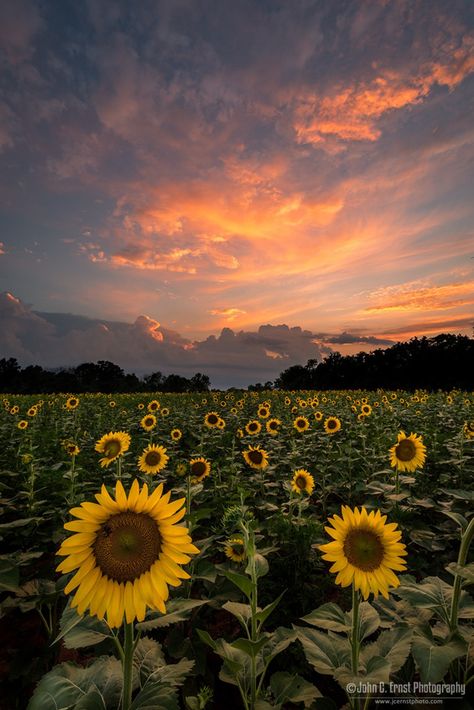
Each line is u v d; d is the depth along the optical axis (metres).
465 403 16.70
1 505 6.39
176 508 1.90
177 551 1.86
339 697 3.21
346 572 2.38
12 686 3.36
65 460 8.62
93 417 17.88
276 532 4.85
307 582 4.45
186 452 11.24
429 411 15.97
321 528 4.84
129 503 1.93
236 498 5.87
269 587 4.20
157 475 8.03
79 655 3.60
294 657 3.52
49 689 2.14
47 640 3.75
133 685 2.20
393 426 12.16
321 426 13.09
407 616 2.90
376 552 2.35
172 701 1.94
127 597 1.80
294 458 8.59
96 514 1.88
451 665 2.72
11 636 4.02
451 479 7.34
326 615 2.60
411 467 5.41
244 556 4.27
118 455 6.57
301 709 3.05
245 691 2.63
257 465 7.00
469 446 9.25
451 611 2.59
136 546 1.83
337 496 7.89
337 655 2.58
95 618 2.23
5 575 3.31
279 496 7.24
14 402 22.84
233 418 16.00
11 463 9.05
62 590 3.57
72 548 1.83
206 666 3.47
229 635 3.89
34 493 6.40
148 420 9.77
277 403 21.69
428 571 4.78
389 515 5.50
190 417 15.42
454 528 5.36
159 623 2.27
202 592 4.36
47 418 17.23
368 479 7.38
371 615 2.61
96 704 2.00
